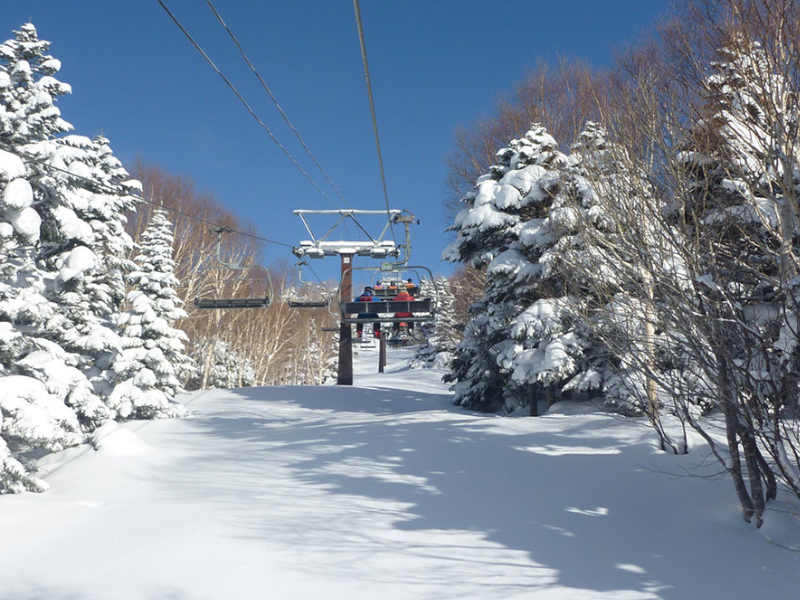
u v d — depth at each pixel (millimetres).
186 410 20906
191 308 39438
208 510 8523
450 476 10586
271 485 10227
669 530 7574
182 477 11164
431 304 25750
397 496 9336
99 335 19172
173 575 6051
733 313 6582
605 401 15562
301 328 67438
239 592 5629
